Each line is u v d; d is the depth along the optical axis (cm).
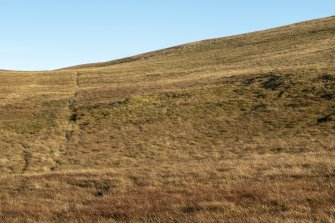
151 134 4488
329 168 1852
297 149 3309
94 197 1745
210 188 1688
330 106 4503
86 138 4538
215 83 6344
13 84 8075
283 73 6134
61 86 7881
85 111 5647
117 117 5225
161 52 13262
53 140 4544
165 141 4200
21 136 4744
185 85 6550
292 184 1597
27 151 4159
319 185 1542
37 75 9319
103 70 9738
